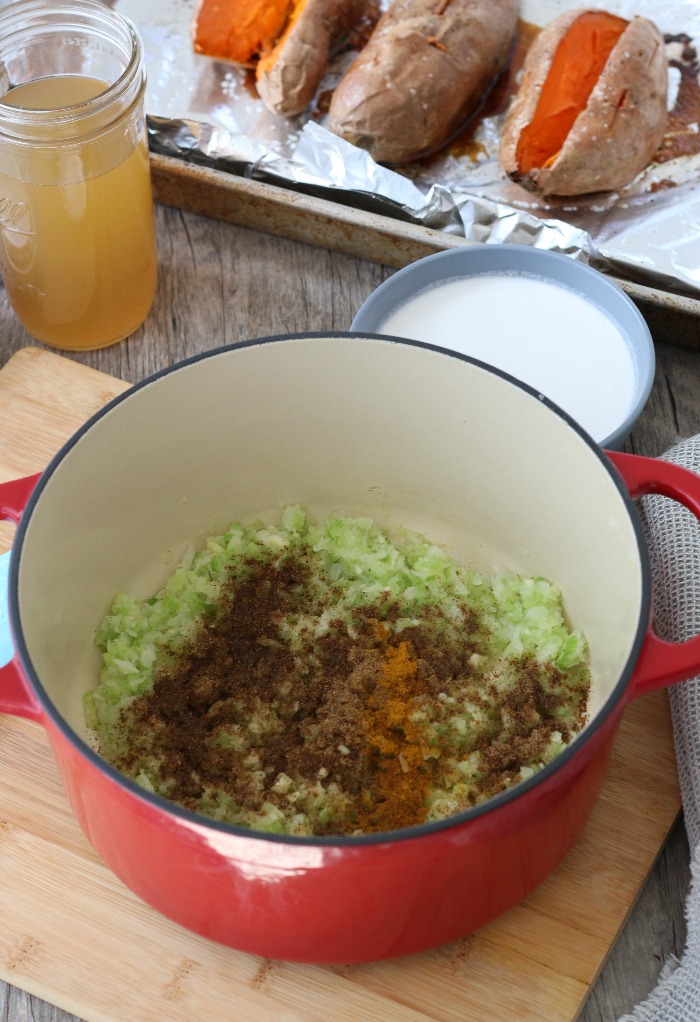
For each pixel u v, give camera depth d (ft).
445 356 2.17
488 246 2.75
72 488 2.09
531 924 2.11
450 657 2.24
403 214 2.96
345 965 2.08
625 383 2.65
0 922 2.10
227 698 2.21
